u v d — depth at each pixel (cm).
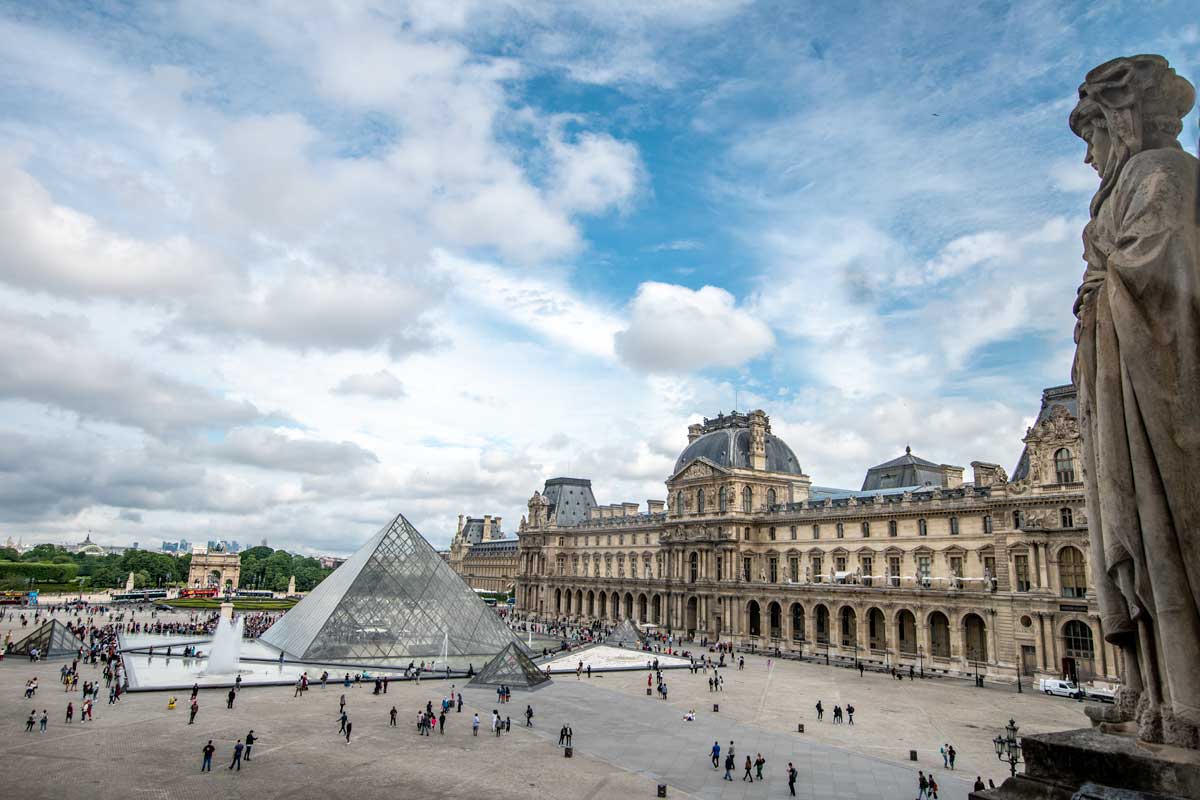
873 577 13812
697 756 6138
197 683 8756
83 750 5647
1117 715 1531
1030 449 11056
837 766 5862
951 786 5272
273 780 5062
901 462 16650
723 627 15962
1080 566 10338
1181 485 1265
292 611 13038
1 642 12644
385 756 5803
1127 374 1341
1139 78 1495
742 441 17400
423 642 11688
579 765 5738
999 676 10919
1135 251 1297
